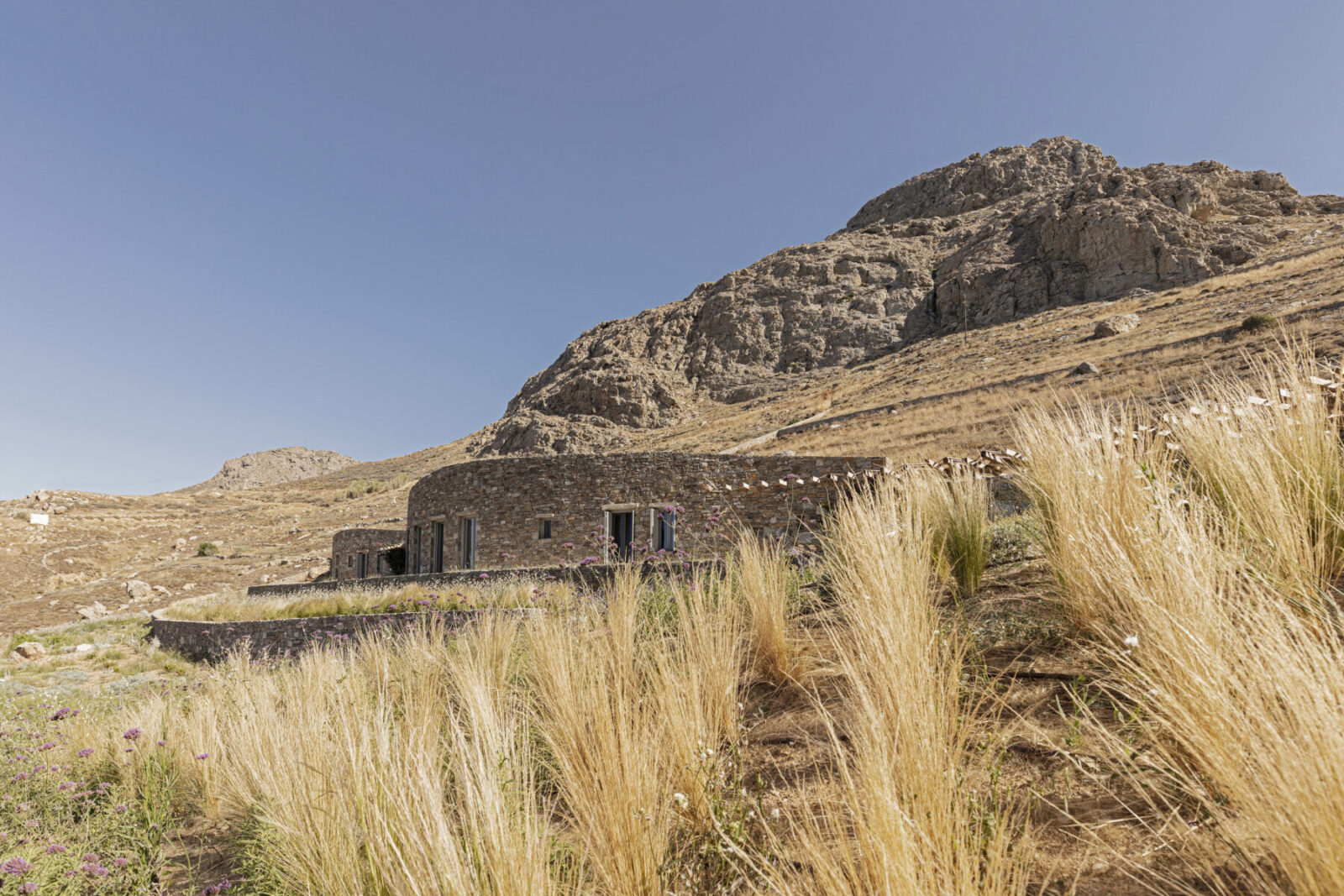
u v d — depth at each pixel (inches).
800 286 3462.1
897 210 4473.4
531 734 137.4
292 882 109.6
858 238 3868.1
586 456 795.4
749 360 3235.7
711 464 722.2
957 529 163.6
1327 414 135.0
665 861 87.4
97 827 169.9
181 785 200.7
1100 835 69.2
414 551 1003.3
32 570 1603.1
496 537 840.9
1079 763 79.4
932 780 72.1
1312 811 52.6
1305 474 118.5
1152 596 90.0
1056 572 130.7
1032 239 2778.1
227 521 2249.0
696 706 114.2
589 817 92.4
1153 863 63.4
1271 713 63.3
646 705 123.5
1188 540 95.7
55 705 341.4
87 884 143.7
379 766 100.4
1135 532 108.2
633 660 151.1
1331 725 55.5
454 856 76.6
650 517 744.3
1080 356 1423.5
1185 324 1430.9
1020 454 177.9
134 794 193.0
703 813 92.9
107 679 612.1
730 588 177.0
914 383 1878.7
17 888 129.9
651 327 3860.7
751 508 665.6
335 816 105.3
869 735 78.9
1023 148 4340.6
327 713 165.2
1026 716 95.6
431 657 208.2
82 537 1876.2
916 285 3223.4
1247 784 59.7
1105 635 100.8
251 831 146.3
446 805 104.8
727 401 3016.7
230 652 349.4
